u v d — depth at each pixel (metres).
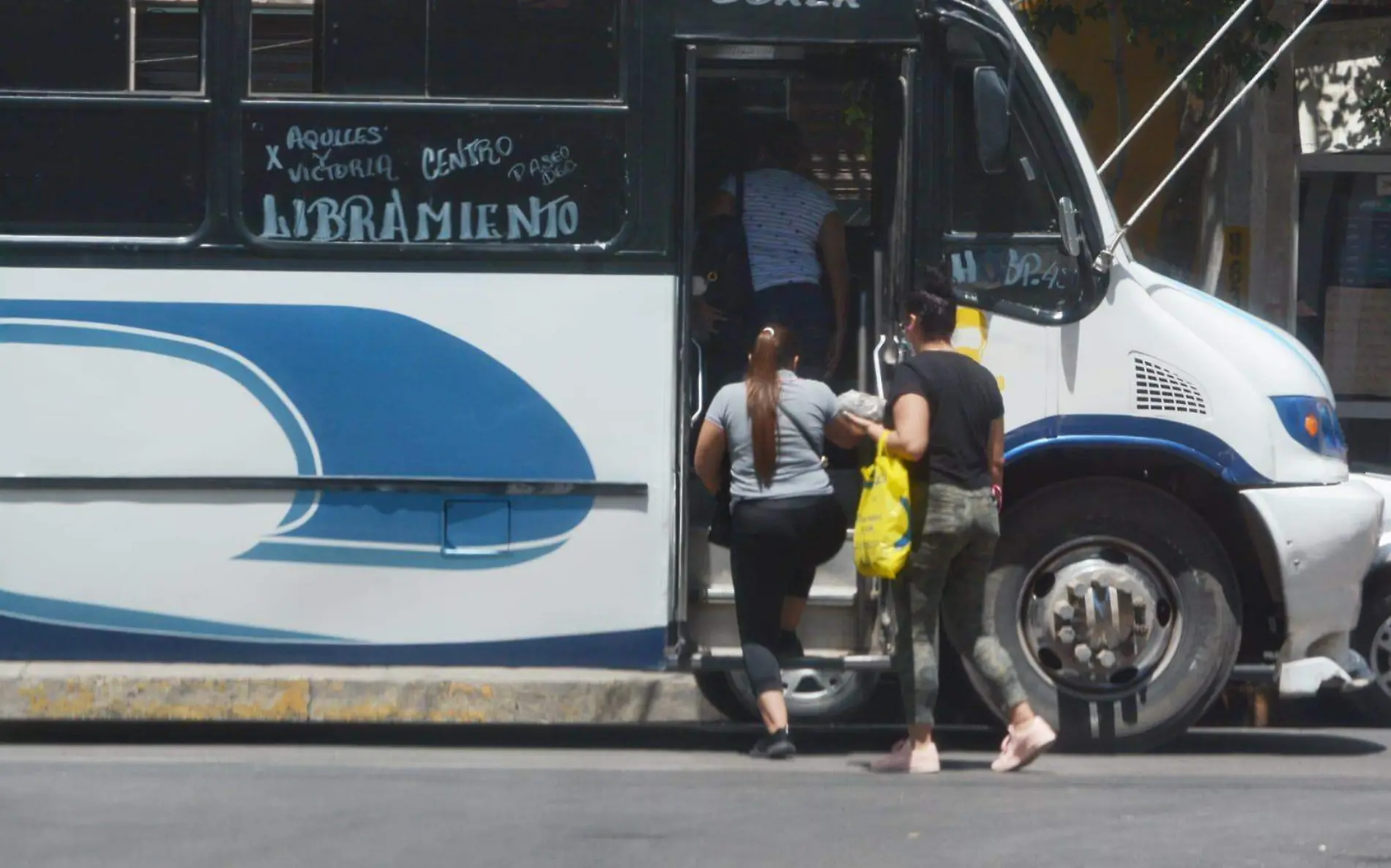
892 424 12.52
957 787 12.25
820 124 14.69
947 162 13.42
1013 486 13.88
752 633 13.02
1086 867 10.07
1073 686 13.68
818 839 10.64
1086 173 13.53
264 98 13.23
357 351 13.23
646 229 13.29
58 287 13.16
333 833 10.65
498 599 13.28
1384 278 25.89
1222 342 13.64
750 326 14.03
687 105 13.26
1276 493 13.52
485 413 13.26
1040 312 13.46
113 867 9.84
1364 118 23.39
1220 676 13.66
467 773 12.62
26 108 13.18
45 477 13.16
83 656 13.26
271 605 13.24
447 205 13.27
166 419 13.20
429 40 13.30
